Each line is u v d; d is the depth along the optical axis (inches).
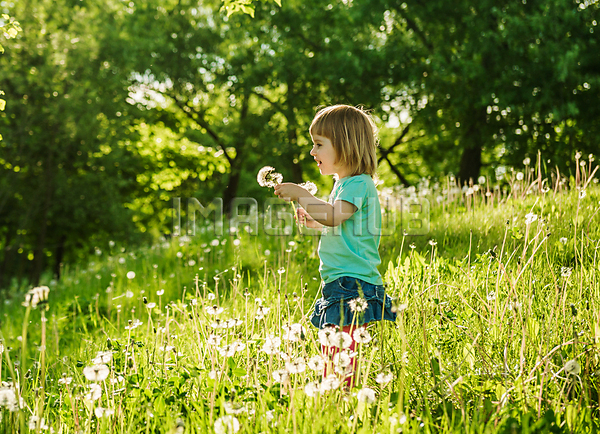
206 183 1053.8
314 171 948.6
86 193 745.0
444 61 561.0
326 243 103.9
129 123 826.2
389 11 653.3
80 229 802.8
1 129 662.5
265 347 88.4
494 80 553.9
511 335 100.1
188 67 837.2
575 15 508.7
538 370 88.7
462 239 194.2
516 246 159.9
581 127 543.8
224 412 82.8
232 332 110.4
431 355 100.7
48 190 707.4
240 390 87.6
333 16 725.3
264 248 265.9
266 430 77.7
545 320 101.8
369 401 73.6
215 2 851.4
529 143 571.8
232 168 894.4
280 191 102.5
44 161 716.0
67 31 701.9
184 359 112.6
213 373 90.5
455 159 738.8
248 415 81.3
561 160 514.9
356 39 691.4
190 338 124.1
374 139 110.9
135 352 116.3
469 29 555.5
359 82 627.8
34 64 681.0
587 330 99.0
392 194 295.9
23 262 785.6
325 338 82.6
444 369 94.1
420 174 923.4
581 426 78.0
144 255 339.3
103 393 97.3
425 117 630.5
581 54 510.9
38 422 77.6
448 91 584.7
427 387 92.2
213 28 874.1
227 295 175.9
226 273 222.7
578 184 185.0
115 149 774.5
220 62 834.8
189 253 291.1
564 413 81.5
